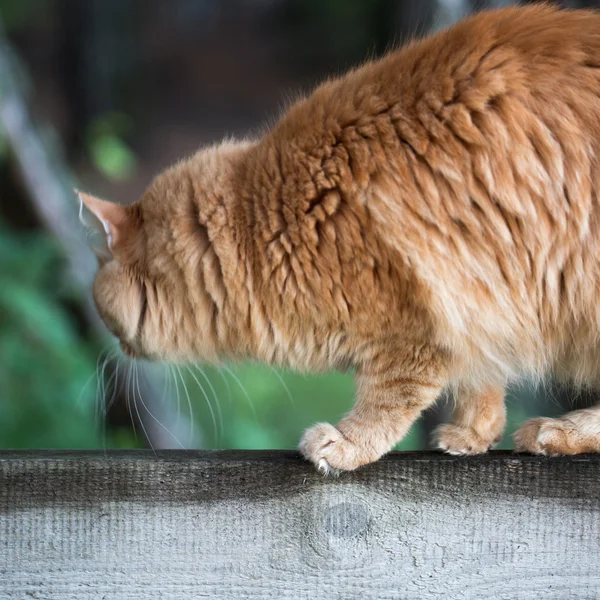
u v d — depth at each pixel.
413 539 2.38
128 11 17.98
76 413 5.74
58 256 6.39
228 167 2.99
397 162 2.68
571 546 2.36
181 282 3.05
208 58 20.06
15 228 6.51
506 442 4.55
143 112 16.50
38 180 6.37
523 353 2.90
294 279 2.79
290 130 2.90
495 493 2.37
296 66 19.28
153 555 2.37
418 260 2.66
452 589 2.38
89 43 14.21
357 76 2.95
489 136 2.66
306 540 2.38
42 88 15.90
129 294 3.16
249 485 2.38
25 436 5.52
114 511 2.36
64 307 6.54
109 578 2.37
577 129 2.65
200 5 22.19
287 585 2.38
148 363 3.54
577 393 3.26
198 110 17.17
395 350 2.82
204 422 7.18
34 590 2.36
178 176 3.12
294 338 2.94
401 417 2.86
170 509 2.36
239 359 3.25
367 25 14.01
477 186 2.67
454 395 2.98
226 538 2.37
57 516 2.36
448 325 2.72
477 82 2.70
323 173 2.73
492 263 2.71
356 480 2.38
